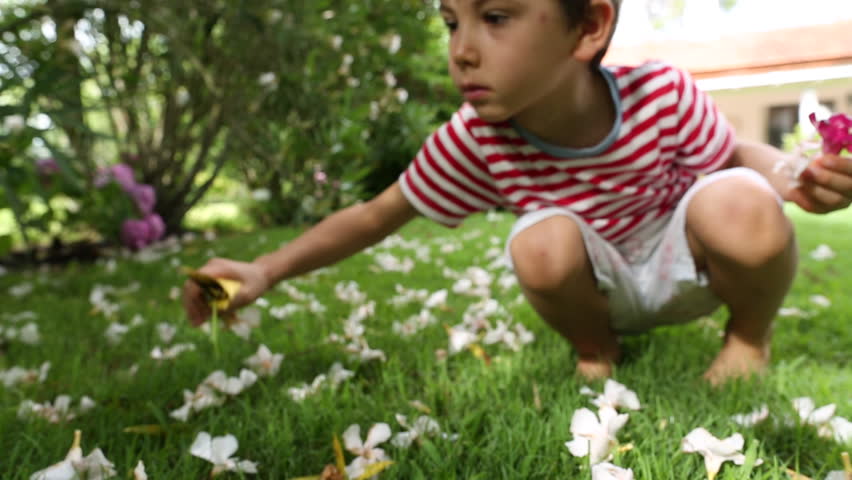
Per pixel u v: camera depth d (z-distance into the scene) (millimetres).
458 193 1560
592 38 1154
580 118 1351
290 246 1537
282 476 1118
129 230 4523
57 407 1400
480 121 1460
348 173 2592
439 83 6574
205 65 3424
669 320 1662
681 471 1057
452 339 1689
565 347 1782
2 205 2227
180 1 2773
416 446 1179
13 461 1134
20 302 2930
